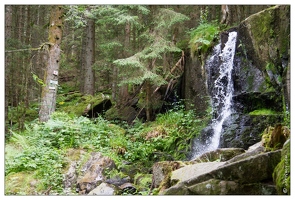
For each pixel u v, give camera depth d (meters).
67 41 17.77
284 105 7.79
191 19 14.21
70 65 19.64
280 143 5.10
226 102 9.98
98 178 6.92
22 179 6.48
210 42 11.07
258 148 5.12
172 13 11.08
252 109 9.18
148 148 9.14
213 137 8.98
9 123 11.72
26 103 12.69
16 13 13.97
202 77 11.19
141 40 12.30
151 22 11.27
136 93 13.27
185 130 9.88
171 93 12.43
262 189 3.89
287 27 8.33
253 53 9.34
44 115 9.16
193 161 6.12
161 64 13.16
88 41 14.49
